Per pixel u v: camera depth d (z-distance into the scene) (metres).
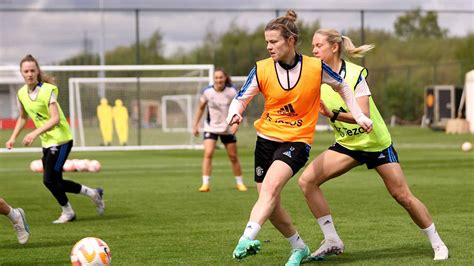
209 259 16.66
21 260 16.86
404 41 140.75
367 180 35.25
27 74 21.80
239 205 26.64
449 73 123.75
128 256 17.11
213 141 31.66
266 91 14.62
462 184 32.91
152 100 68.44
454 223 21.31
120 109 66.69
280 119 14.68
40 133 21.55
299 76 14.38
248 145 68.69
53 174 22.73
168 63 124.06
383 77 113.44
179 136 69.25
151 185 34.78
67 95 68.06
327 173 16.02
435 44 138.75
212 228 21.28
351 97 14.90
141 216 24.09
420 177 36.44
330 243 16.30
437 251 16.22
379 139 15.63
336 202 26.64
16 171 45.12
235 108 14.62
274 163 14.41
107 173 42.25
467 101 85.75
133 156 57.53
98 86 66.94
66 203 23.09
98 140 66.69
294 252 15.60
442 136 78.81
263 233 19.97
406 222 21.62
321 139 76.31
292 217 23.08
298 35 14.34
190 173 41.50
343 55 15.84
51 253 17.70
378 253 17.03
